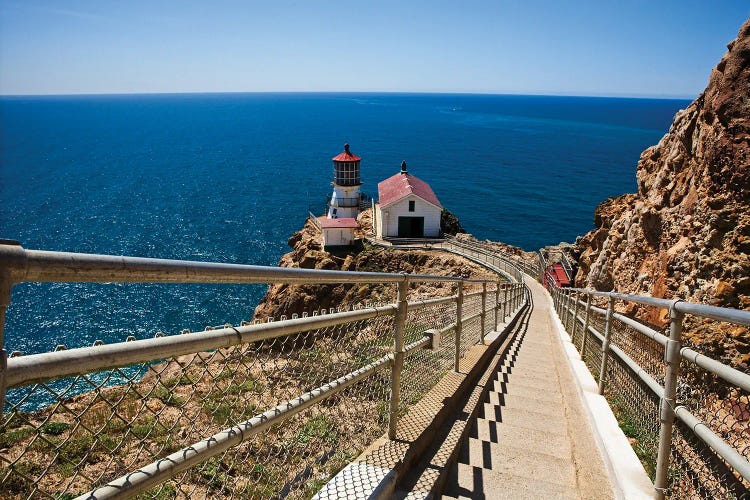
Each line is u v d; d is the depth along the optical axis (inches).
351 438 168.1
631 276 540.1
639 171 676.1
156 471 72.6
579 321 375.2
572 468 186.5
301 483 141.1
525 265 1446.9
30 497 69.9
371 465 146.9
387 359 159.6
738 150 384.5
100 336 1248.8
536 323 722.8
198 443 82.7
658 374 185.6
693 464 137.9
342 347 168.9
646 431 180.7
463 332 314.3
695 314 114.5
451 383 239.8
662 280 443.5
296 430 165.6
